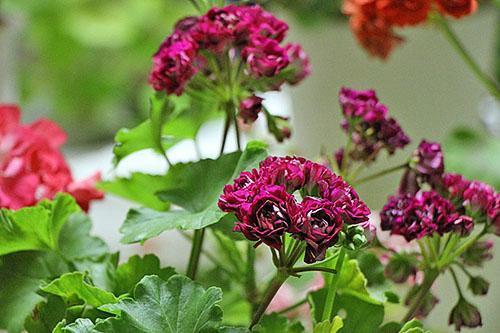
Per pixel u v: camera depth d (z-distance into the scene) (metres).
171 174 0.95
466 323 0.90
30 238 0.90
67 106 2.29
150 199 0.96
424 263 0.90
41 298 0.88
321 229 0.75
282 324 0.88
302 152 1.36
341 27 1.27
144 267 0.88
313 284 1.02
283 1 1.30
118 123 2.38
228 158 0.89
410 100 1.29
